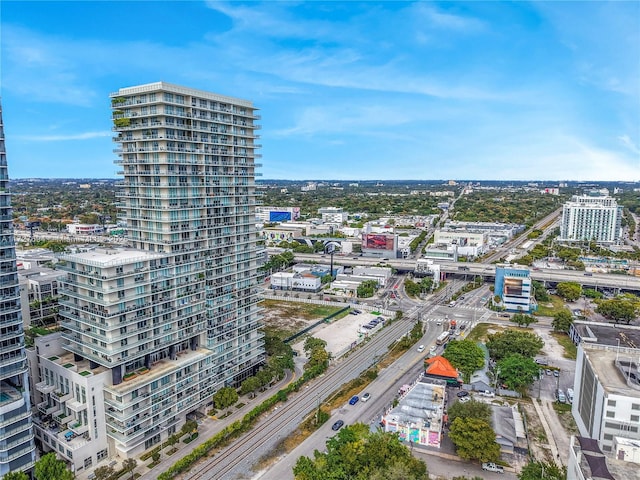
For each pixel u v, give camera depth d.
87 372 129.38
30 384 142.50
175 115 139.38
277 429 144.88
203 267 153.12
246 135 166.00
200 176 149.88
